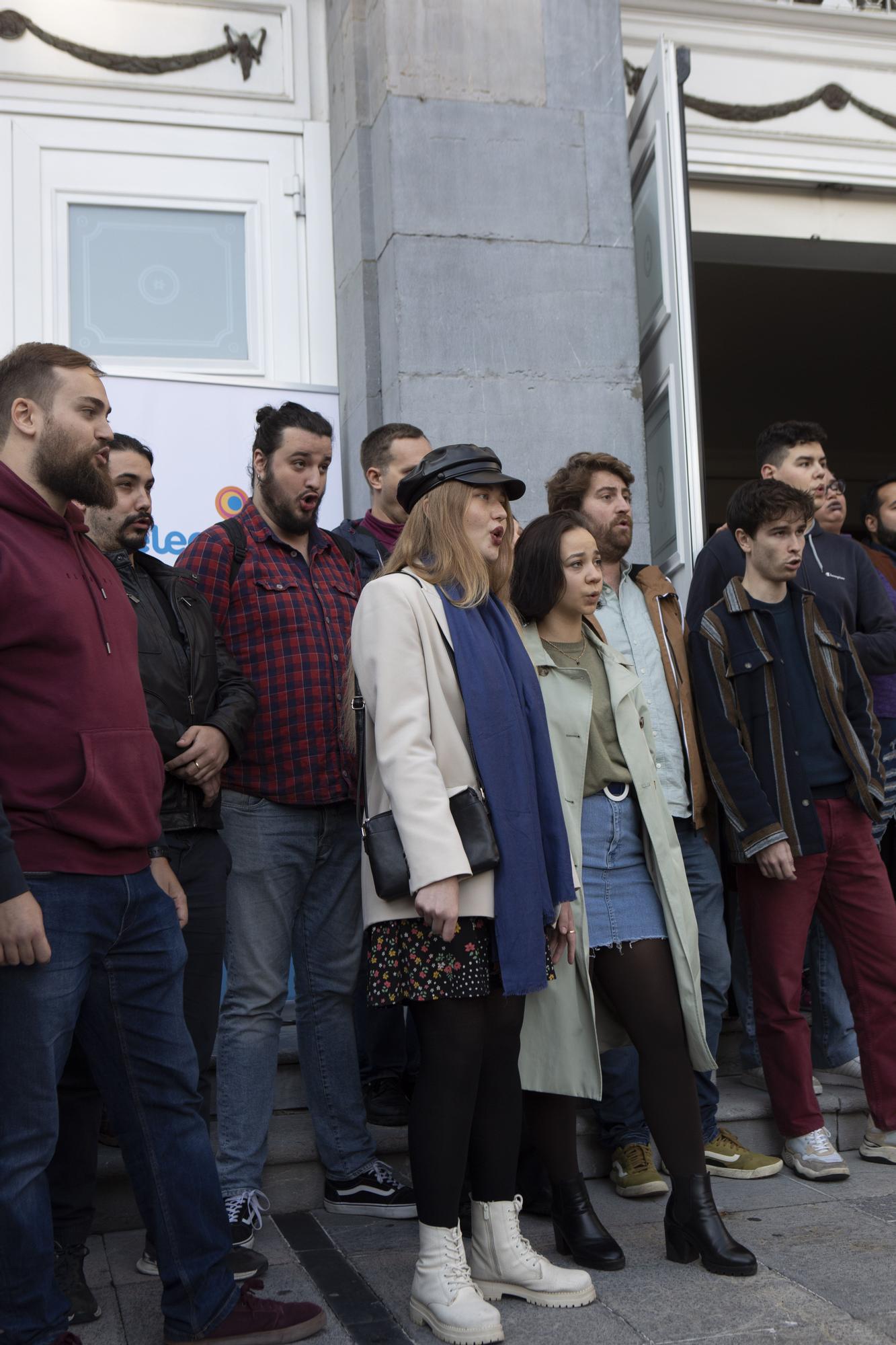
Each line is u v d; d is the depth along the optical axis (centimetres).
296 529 301
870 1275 244
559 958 249
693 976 256
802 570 366
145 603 270
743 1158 318
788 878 314
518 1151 241
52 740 197
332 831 294
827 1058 373
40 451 202
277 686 289
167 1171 212
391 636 231
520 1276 233
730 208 538
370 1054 332
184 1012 254
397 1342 217
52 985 195
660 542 461
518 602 275
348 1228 283
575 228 445
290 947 289
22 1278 192
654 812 265
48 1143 196
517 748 233
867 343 923
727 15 523
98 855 202
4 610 194
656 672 330
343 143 464
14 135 444
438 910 216
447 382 427
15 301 439
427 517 246
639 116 471
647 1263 254
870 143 542
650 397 468
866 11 537
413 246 428
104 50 455
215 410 435
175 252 460
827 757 329
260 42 474
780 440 382
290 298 471
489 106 441
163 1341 218
